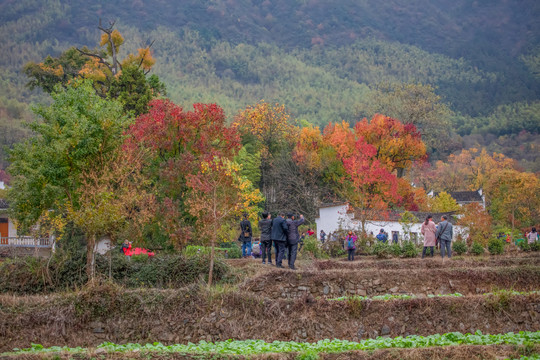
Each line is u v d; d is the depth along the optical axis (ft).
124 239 88.38
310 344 51.72
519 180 186.91
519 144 507.71
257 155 214.28
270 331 55.72
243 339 55.11
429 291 71.56
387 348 46.16
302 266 79.71
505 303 58.65
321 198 201.05
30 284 66.90
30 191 80.02
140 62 199.93
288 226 75.36
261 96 644.69
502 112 622.13
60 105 81.20
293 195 196.95
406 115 264.11
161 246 103.45
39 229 99.35
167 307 56.13
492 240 104.78
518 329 57.62
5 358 41.32
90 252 68.39
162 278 70.64
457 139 487.20
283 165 205.05
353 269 76.38
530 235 119.24
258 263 80.18
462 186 349.41
